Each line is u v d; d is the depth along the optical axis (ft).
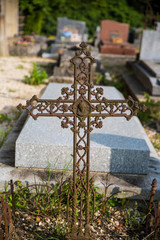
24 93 22.41
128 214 9.23
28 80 25.14
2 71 28.91
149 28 62.75
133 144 10.64
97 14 65.10
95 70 29.35
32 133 10.95
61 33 45.06
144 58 28.71
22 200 9.40
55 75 26.08
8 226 8.41
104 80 27.32
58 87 16.49
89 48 33.17
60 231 8.35
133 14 65.87
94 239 8.21
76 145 7.37
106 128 11.87
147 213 8.66
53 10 63.77
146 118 18.39
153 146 14.39
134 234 8.52
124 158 10.37
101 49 42.29
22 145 10.23
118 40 44.75
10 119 17.01
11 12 43.32
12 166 10.64
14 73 28.45
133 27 63.62
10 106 19.44
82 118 7.16
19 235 8.20
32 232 8.36
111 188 9.77
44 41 46.62
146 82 22.54
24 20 55.11
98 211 9.30
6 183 9.73
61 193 8.83
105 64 36.45
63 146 10.19
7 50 37.96
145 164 10.46
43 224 8.68
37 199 9.35
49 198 9.45
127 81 25.16
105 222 8.89
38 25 54.95
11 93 22.16
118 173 10.59
